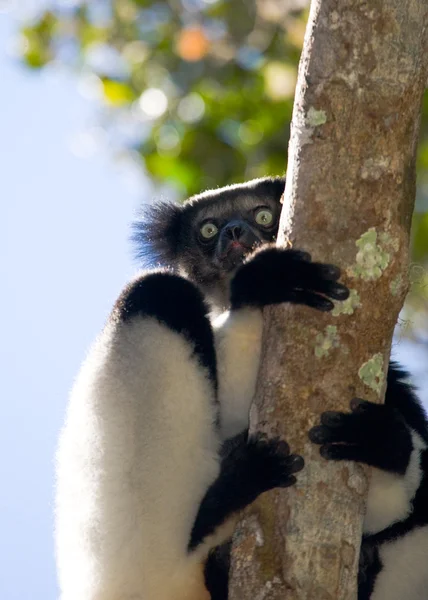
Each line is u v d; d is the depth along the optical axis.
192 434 8.76
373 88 7.93
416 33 8.02
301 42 17.16
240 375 9.41
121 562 8.60
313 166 8.02
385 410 8.09
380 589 10.12
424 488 10.14
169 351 8.96
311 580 7.34
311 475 7.64
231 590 7.56
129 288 9.62
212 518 8.48
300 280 7.94
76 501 8.92
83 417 9.05
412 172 8.03
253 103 18.12
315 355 7.84
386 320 7.91
